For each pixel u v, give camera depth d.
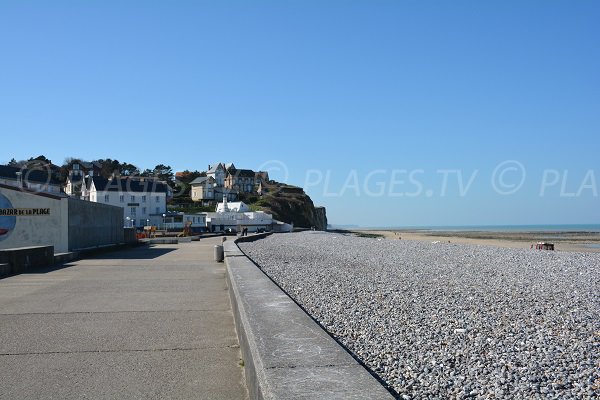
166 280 14.08
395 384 5.20
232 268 12.27
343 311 9.77
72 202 26.94
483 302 11.55
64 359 5.84
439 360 6.21
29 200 26.14
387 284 14.82
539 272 19.23
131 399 4.57
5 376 5.21
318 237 60.50
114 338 6.87
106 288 12.26
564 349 7.04
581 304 11.47
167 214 94.12
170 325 7.74
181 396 4.66
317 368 3.73
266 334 4.88
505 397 4.87
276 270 18.44
